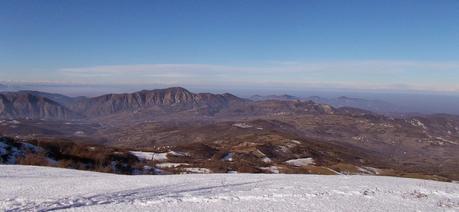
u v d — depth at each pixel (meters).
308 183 18.75
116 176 21.95
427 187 18.39
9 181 18.66
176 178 20.72
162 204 13.56
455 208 14.34
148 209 12.84
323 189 16.86
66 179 19.83
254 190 16.41
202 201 14.17
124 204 13.40
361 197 15.60
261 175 22.67
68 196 14.50
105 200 13.89
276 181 19.55
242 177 21.45
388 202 14.91
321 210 13.36
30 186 17.02
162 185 17.83
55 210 12.41
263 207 13.52
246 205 13.73
